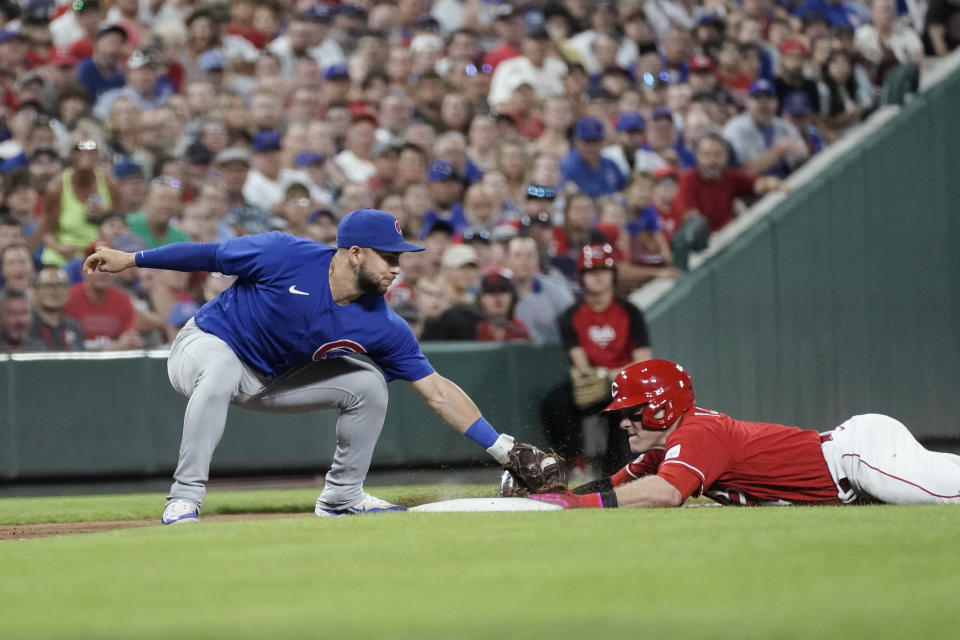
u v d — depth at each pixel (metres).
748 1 45.75
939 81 39.50
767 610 8.05
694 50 44.62
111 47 37.50
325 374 17.92
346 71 39.47
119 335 29.97
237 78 40.00
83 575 10.53
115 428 28.80
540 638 7.15
